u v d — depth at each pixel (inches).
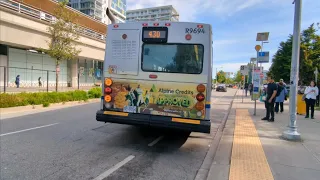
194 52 229.5
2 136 267.9
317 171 178.7
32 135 276.4
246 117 455.5
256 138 280.2
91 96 763.4
